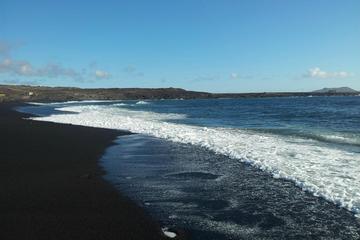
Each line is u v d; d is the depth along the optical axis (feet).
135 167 51.01
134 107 252.62
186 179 44.47
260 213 32.94
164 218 31.81
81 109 208.64
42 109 213.46
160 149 65.36
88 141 73.97
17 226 29.30
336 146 63.87
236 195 38.01
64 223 30.04
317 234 28.53
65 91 543.80
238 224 30.60
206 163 53.16
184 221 31.19
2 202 35.09
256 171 47.55
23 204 34.55
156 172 48.14
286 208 33.99
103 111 188.44
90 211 32.99
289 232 28.96
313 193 37.45
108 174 46.91
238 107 255.70
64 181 42.73
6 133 83.71
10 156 56.95
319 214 32.32
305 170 45.96
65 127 97.45
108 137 80.28
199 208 34.32
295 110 192.44
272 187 40.40
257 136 78.48
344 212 32.50
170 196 37.81
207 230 29.43
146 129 94.22
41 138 76.38
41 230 28.53
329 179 41.63
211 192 39.14
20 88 519.19
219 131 89.61
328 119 124.67
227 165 51.62
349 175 43.09
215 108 242.37
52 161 53.93
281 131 89.15
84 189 39.58
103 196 37.29
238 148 62.95
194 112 188.85
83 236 27.53
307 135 79.82
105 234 28.04
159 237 27.71
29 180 43.06
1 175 45.44
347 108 203.51
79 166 51.16
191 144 70.13
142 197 37.42
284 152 58.08
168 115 159.63
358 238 27.76
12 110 198.08
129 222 30.48
